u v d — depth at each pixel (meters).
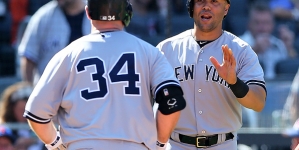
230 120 15.30
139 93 12.80
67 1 26.02
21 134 23.25
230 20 33.50
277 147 24.91
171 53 15.57
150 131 12.90
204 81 15.15
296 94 25.75
